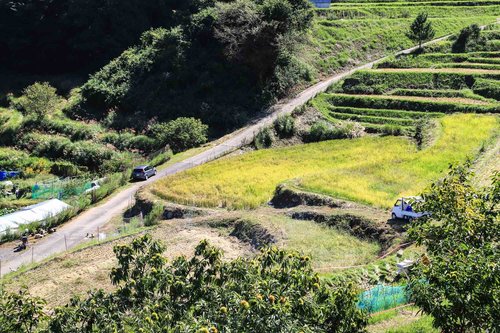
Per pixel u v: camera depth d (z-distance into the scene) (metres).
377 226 33.09
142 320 12.18
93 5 93.75
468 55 74.88
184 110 73.50
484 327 13.18
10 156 68.50
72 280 30.75
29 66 95.81
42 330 13.25
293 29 73.81
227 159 54.41
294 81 75.62
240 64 76.69
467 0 100.75
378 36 87.94
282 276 14.08
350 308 13.34
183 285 13.76
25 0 95.00
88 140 70.88
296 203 40.19
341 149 53.62
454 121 53.84
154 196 45.28
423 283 14.24
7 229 41.12
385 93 68.69
